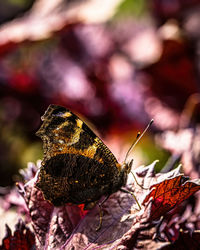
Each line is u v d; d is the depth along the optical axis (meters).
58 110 0.26
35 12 0.35
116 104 0.35
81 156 0.26
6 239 0.25
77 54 0.41
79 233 0.25
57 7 0.34
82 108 0.36
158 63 0.36
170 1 0.40
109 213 0.25
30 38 0.33
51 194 0.25
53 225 0.25
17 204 0.27
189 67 0.35
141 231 0.24
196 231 0.24
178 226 0.26
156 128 0.33
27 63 0.41
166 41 0.35
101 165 0.26
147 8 0.42
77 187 0.26
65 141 0.26
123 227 0.25
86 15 0.33
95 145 0.26
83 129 0.26
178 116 0.34
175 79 0.36
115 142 0.33
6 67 0.40
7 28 0.34
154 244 0.23
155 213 0.24
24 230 0.25
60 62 0.40
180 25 0.38
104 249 0.24
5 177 0.35
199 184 0.24
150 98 0.35
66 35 0.42
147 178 0.25
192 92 0.35
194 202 0.26
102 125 0.34
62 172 0.25
